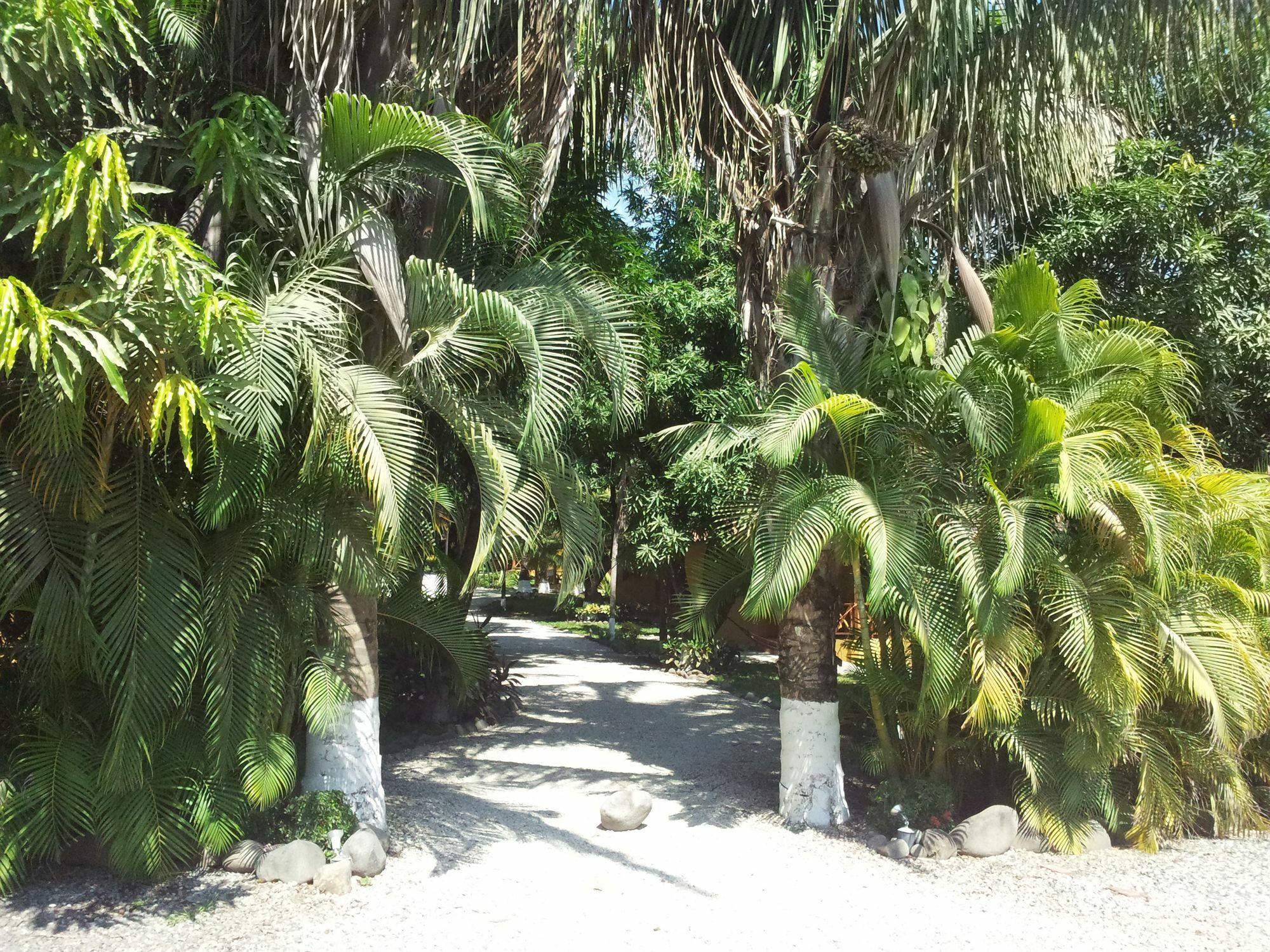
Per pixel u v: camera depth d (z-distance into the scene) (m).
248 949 4.42
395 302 5.32
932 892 5.46
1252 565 6.87
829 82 7.07
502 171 5.62
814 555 5.74
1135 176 9.12
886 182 6.53
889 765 6.72
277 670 5.36
